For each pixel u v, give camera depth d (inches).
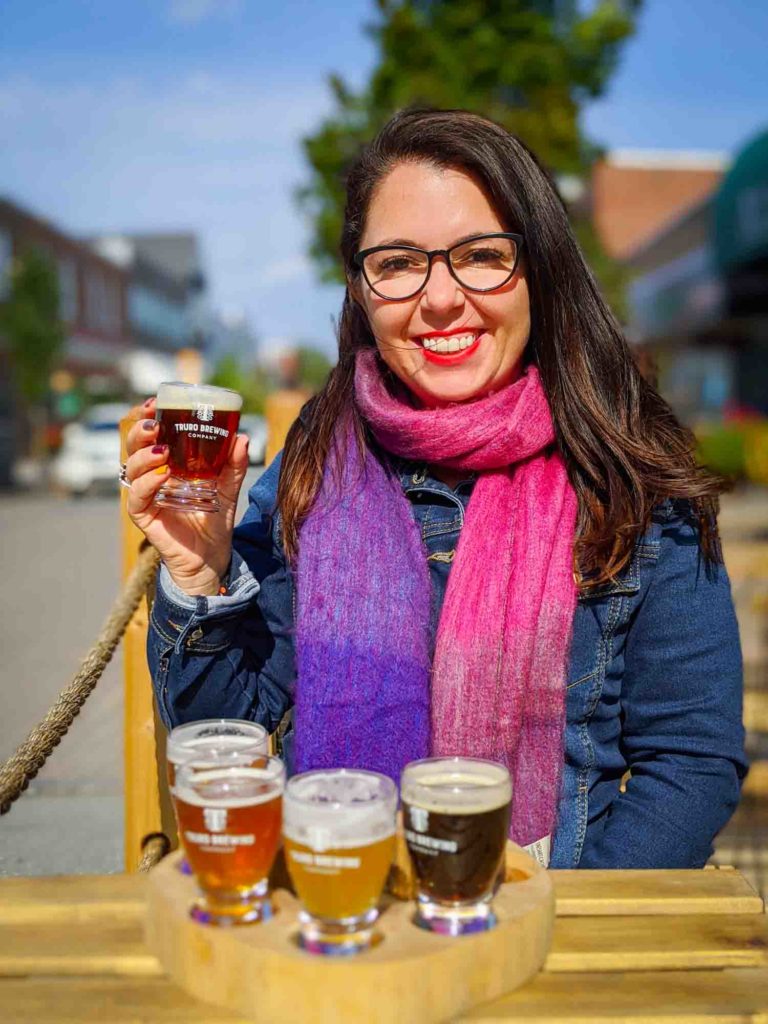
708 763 70.4
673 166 1445.6
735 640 73.3
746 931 49.9
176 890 48.3
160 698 74.0
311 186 410.3
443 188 74.0
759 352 885.2
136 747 88.3
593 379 76.0
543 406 75.1
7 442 844.6
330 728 70.9
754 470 541.3
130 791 88.4
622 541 70.7
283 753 76.6
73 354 1465.3
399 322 76.2
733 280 651.5
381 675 71.0
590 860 67.9
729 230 637.9
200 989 43.9
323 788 47.5
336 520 76.5
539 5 404.2
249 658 77.8
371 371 82.0
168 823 87.7
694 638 72.0
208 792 45.7
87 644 244.4
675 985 45.9
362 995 41.6
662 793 69.6
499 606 71.2
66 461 718.5
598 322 77.5
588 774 72.7
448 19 397.1
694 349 791.7
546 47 394.3
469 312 74.8
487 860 46.2
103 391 1261.1
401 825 52.7
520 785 70.9
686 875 55.7
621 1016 43.1
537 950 46.3
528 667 70.1
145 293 1943.9
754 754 150.8
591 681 72.2
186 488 66.5
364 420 81.0
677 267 891.4
